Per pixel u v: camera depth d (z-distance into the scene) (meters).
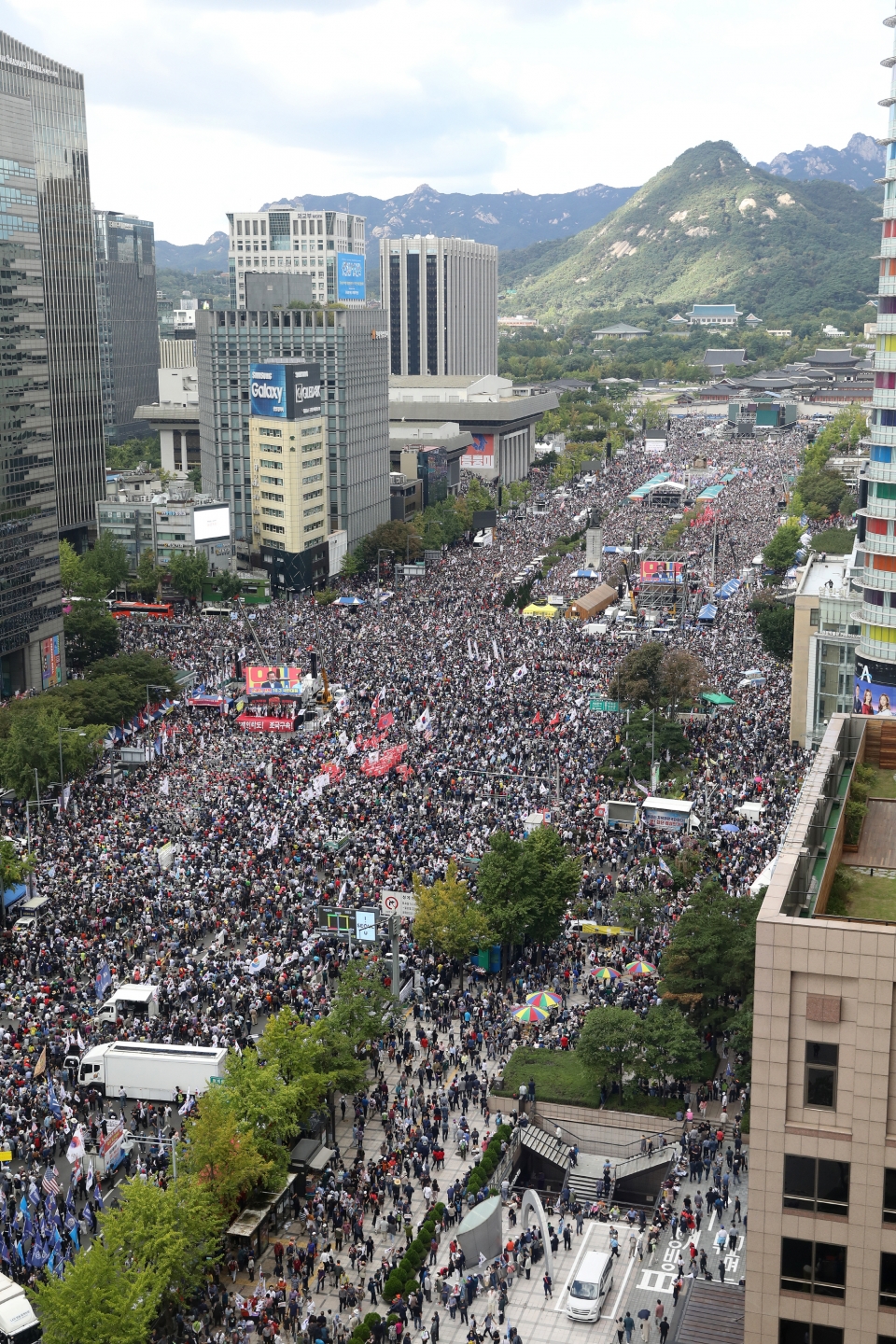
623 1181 96.94
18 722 159.75
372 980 106.50
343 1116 103.06
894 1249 51.50
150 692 192.75
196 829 142.25
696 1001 107.38
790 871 55.62
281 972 114.38
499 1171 94.75
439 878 129.12
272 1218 88.81
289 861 133.75
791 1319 53.22
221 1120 86.19
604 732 176.50
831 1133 51.50
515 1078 105.00
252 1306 80.06
